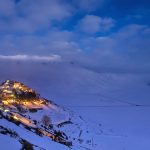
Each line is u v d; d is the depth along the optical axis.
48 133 117.88
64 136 165.62
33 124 127.94
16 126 69.19
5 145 43.97
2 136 48.53
